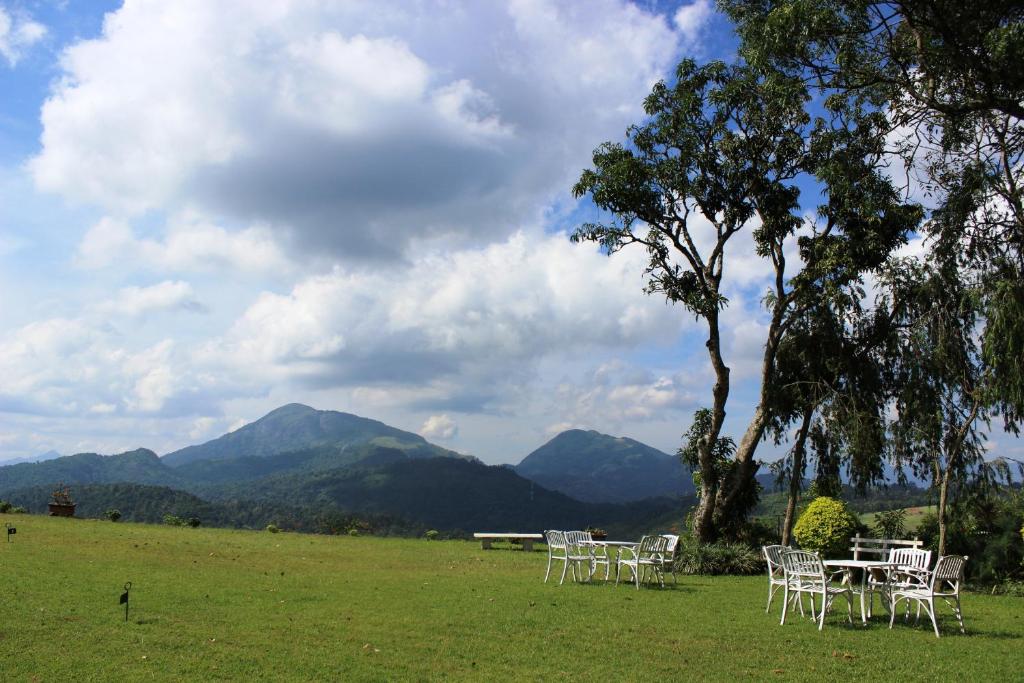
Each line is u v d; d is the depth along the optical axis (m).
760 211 20.08
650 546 14.49
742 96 19.27
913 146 15.80
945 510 16.53
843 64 13.16
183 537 22.19
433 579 14.65
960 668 8.06
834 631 10.08
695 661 8.17
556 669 7.67
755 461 20.30
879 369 19.33
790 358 20.27
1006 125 14.46
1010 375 14.45
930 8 12.08
